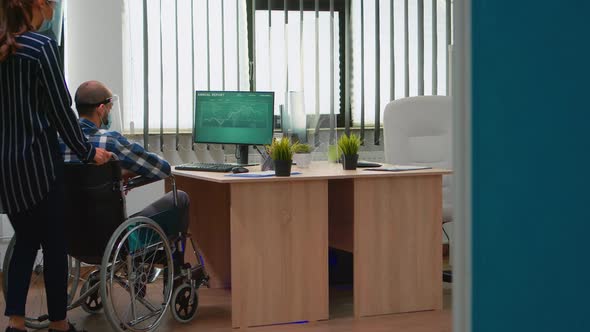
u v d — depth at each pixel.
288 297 3.78
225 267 4.79
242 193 3.68
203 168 4.22
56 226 3.08
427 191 4.00
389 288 3.94
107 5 5.22
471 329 1.25
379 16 5.76
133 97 5.30
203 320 3.88
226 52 5.46
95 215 3.30
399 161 4.73
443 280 4.51
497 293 1.26
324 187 3.82
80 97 3.54
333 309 4.10
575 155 1.27
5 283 3.45
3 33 2.92
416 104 4.76
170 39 5.34
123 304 4.24
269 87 5.54
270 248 3.74
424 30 5.86
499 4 1.24
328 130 5.60
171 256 3.57
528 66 1.25
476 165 1.24
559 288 1.28
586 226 1.29
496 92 1.24
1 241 5.07
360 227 3.88
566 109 1.26
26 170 2.96
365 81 5.77
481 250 1.25
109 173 3.29
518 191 1.26
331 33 5.67
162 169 3.59
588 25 1.26
